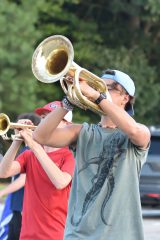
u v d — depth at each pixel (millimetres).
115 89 11977
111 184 11398
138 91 65688
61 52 10844
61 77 10531
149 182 38688
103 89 11070
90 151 11648
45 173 14023
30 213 14047
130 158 11453
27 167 14312
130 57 67312
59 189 13781
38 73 10852
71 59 10508
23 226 14164
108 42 70312
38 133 11781
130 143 11469
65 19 67625
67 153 14391
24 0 60031
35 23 63938
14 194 16859
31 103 57156
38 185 14031
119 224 11305
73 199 11688
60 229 13922
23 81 56812
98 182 11453
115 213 11320
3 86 56219
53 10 65312
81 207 11469
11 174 14391
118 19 70750
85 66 66688
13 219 16938
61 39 10695
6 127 13039
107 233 11266
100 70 66375
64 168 14031
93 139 11688
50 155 14430
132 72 66125
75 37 67750
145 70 66750
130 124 10992
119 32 70188
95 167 11555
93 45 67438
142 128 11203
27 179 14242
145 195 38688
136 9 67438
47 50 10891
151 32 71500
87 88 10820
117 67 65812
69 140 11883
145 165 38781
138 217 11359
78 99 10797
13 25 56688
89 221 11336
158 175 38594
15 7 57375
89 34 68062
